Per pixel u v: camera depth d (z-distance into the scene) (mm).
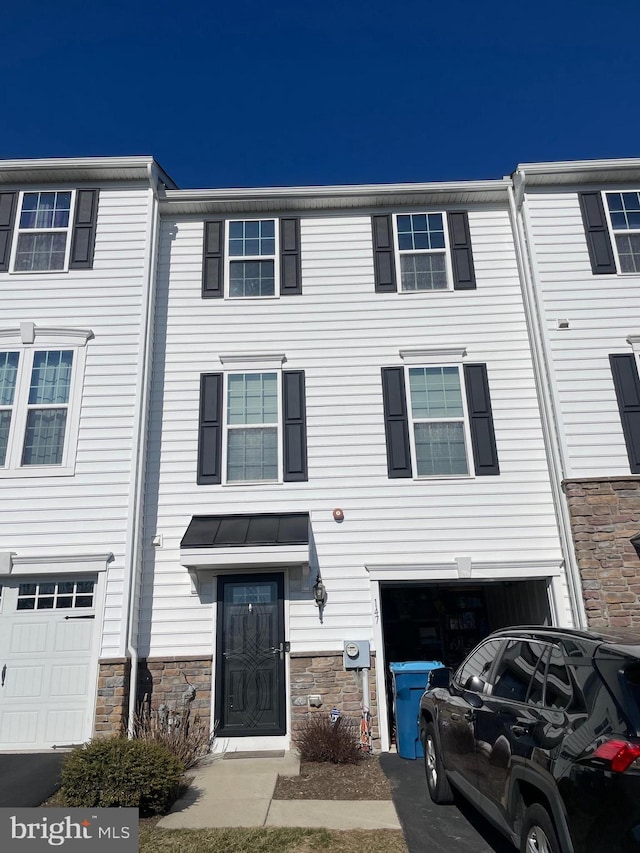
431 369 10273
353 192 10852
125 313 10023
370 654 8930
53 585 8938
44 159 10367
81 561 8867
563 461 9281
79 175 10586
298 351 10336
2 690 8477
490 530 9477
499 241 10922
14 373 9727
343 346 10367
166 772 6098
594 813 3117
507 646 5023
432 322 10484
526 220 10492
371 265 10805
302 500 9570
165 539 9383
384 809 5984
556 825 3447
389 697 9953
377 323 10484
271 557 8570
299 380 10164
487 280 10695
